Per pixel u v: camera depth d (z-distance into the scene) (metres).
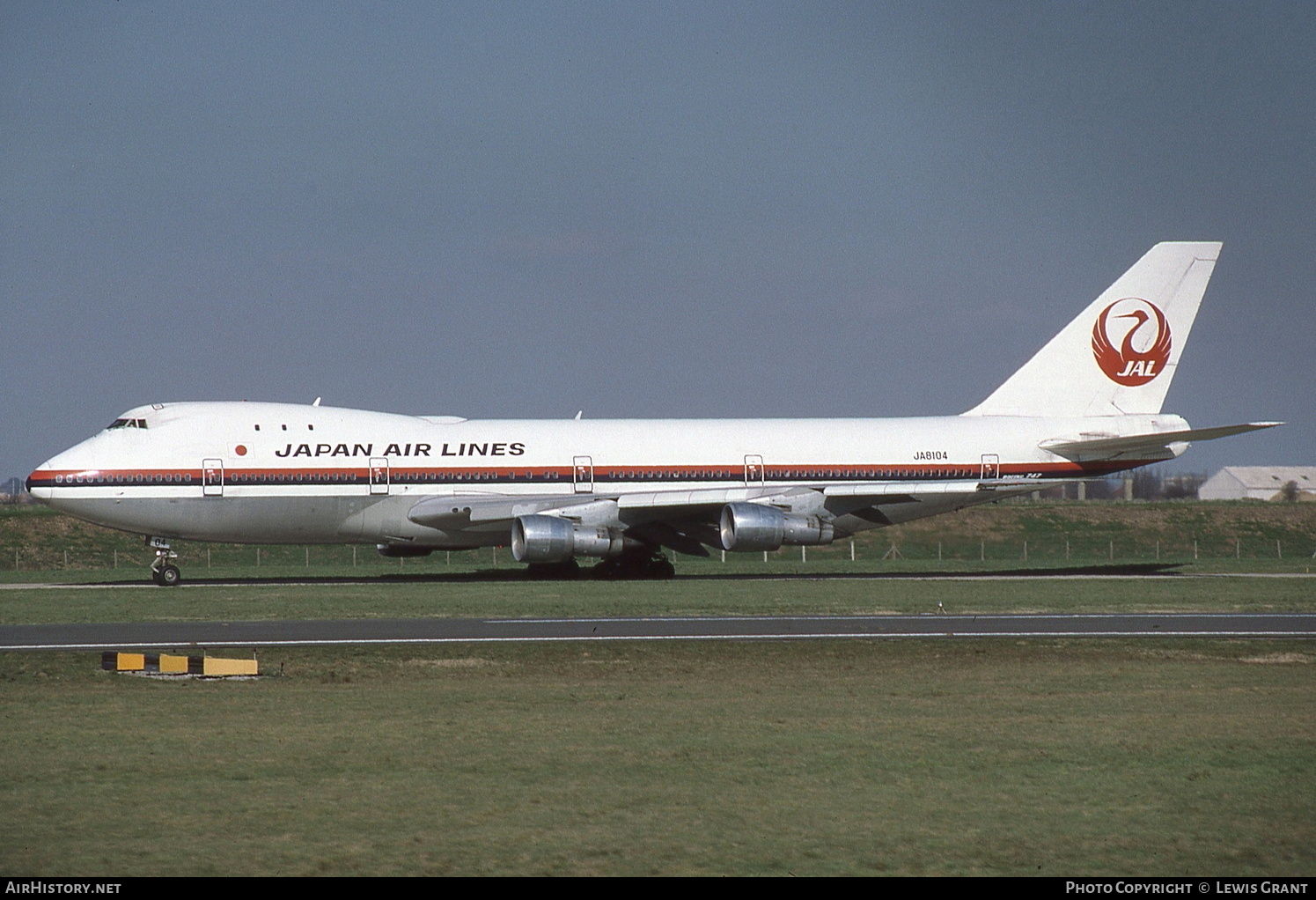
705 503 182.75
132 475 174.00
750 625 121.31
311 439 181.38
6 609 134.75
